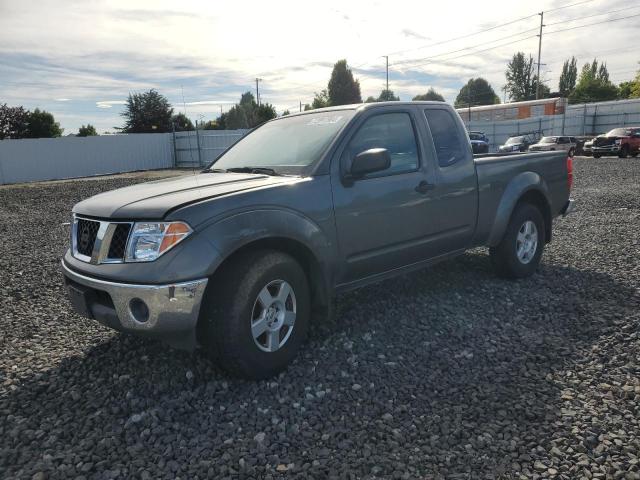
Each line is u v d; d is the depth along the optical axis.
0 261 7.18
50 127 60.47
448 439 2.65
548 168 5.72
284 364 3.41
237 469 2.46
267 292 3.28
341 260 3.79
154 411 2.96
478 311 4.50
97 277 3.15
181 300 2.96
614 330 4.00
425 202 4.36
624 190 12.95
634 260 6.07
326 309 3.76
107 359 3.70
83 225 3.45
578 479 2.32
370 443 2.64
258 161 4.20
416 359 3.60
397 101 4.43
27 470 2.46
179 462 2.52
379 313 4.50
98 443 2.68
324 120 4.22
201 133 41.00
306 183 3.59
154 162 41.47
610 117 45.19
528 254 5.47
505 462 2.46
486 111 48.59
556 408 2.91
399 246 4.22
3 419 2.93
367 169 3.62
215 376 3.39
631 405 2.91
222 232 3.08
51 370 3.55
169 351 3.78
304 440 2.69
